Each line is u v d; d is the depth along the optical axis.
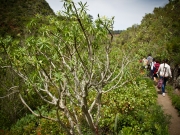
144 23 32.09
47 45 3.04
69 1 2.70
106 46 3.65
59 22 3.60
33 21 3.55
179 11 29.88
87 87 3.56
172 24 24.53
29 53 3.46
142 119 6.12
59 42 3.74
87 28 3.05
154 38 22.03
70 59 3.70
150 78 12.73
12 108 8.27
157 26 26.12
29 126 7.24
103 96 7.09
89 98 7.05
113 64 5.48
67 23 3.45
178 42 15.26
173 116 7.33
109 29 3.27
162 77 9.84
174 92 10.00
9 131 7.17
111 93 7.13
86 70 3.40
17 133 7.10
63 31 3.18
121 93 7.38
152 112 6.80
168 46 15.12
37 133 6.65
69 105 6.36
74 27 2.99
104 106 6.68
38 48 3.34
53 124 6.62
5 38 3.59
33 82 3.46
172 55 13.74
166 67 9.67
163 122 6.16
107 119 6.14
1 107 8.29
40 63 3.13
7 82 7.52
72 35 3.00
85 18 2.96
